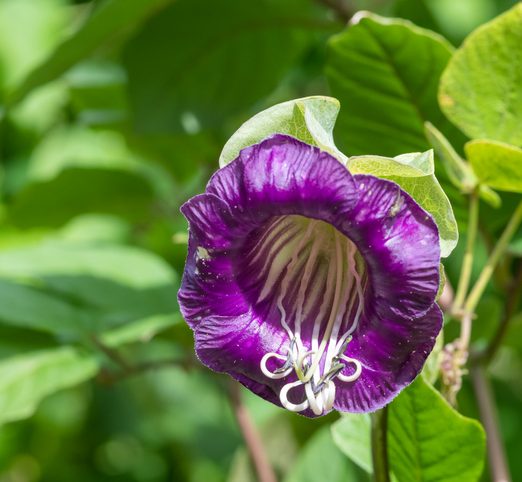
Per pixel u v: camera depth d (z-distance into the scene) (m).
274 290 0.40
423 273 0.38
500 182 0.45
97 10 0.54
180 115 0.59
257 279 0.40
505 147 0.44
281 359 0.40
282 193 0.38
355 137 0.50
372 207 0.38
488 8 0.68
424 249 0.38
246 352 0.40
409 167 0.38
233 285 0.40
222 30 0.59
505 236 0.46
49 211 0.65
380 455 0.43
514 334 0.56
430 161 0.39
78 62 0.56
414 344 0.39
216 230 0.39
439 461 0.43
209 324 0.40
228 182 0.39
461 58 0.46
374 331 0.39
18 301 0.53
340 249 0.40
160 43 0.58
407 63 0.49
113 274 0.56
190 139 0.62
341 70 0.49
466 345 0.45
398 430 0.43
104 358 0.52
